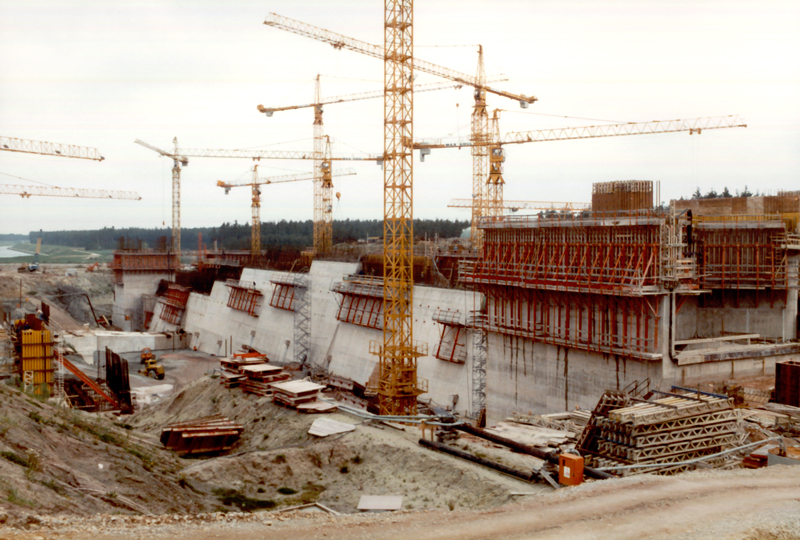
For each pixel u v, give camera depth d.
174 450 57.94
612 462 37.56
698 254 70.06
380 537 22.62
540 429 52.22
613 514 24.98
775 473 31.28
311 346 135.62
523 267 77.06
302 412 63.16
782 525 23.66
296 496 45.66
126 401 93.56
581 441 40.31
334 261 139.75
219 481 47.19
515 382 79.06
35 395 53.06
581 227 70.81
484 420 85.56
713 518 24.39
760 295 71.06
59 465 32.34
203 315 180.88
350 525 23.98
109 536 21.42
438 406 94.44
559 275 71.56
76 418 47.69
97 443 41.78
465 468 43.66
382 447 50.25
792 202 77.06
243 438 61.09
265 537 22.31
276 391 67.19
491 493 39.44
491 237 84.19
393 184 78.88
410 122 78.12
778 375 52.78
